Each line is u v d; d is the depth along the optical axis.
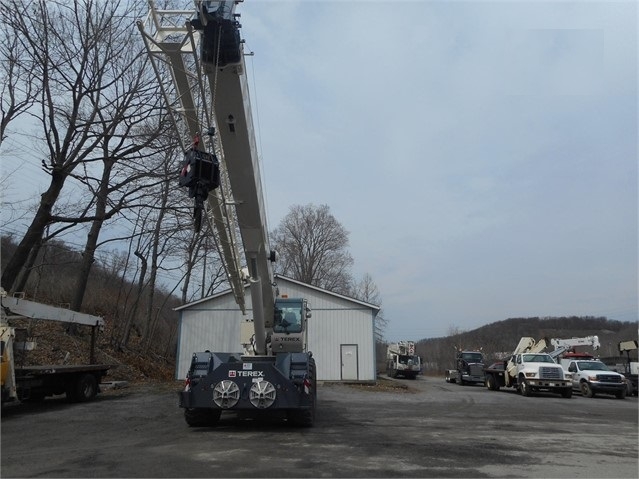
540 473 7.29
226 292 30.42
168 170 20.86
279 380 10.30
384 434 10.38
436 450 8.77
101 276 38.31
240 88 8.33
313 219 72.38
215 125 8.76
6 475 6.63
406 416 13.81
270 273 12.34
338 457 7.91
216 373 10.30
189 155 7.63
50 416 12.67
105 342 28.23
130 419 12.16
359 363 29.83
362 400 18.97
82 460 7.53
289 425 10.98
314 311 30.53
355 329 30.25
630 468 7.75
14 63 17.95
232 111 8.58
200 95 8.19
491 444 9.59
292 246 71.06
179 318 30.33
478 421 13.11
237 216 10.27
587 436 10.95
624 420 14.21
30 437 9.65
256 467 7.11
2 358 12.41
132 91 19.17
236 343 29.88
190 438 9.51
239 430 10.52
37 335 24.00
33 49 17.84
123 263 33.59
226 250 11.39
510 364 27.78
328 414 13.94
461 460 8.02
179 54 8.23
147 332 32.91
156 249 31.70
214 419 11.02
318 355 29.98
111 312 34.66
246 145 9.03
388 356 54.72
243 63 8.34
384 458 7.94
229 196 10.26
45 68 17.77
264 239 11.15
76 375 15.88
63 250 27.39
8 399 12.57
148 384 22.83
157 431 10.37
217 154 9.55
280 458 7.75
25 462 7.41
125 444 8.88
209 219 10.27
